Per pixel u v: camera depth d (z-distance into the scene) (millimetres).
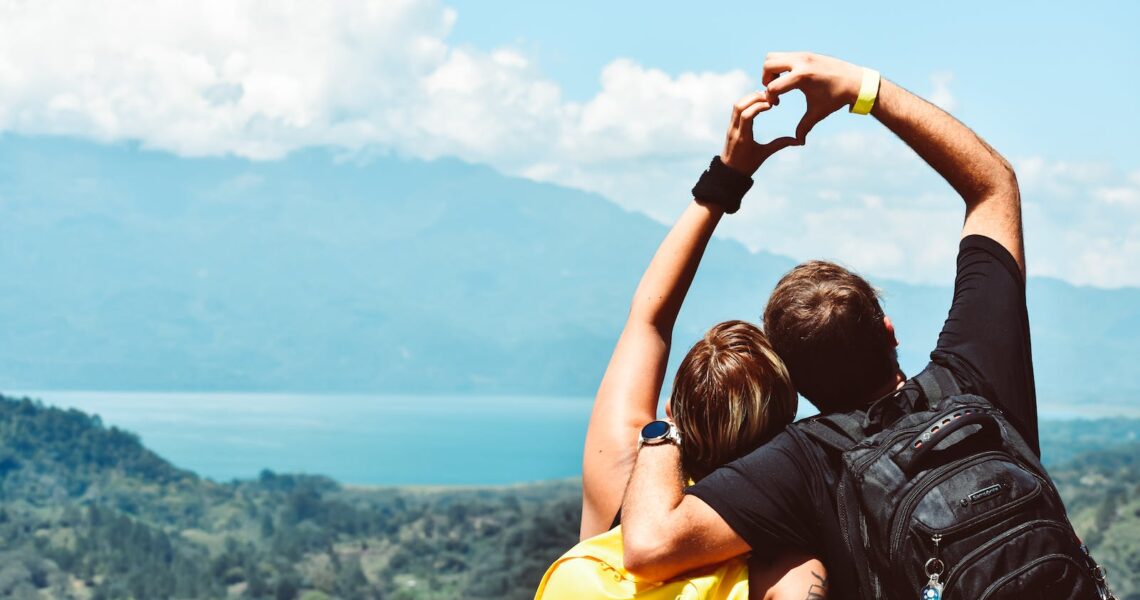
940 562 1882
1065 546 1888
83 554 128125
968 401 2045
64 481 167125
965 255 2289
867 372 2141
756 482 2020
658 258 2416
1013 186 2324
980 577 1860
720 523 2008
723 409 2100
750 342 2141
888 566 1930
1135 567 59688
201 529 153375
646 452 2156
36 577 115250
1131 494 77312
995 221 2299
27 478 161875
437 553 120562
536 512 117438
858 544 1977
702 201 2395
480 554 113062
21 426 175625
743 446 2125
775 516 2006
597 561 2119
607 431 2301
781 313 2160
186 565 125188
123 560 125000
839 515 1994
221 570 121938
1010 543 1872
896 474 1947
